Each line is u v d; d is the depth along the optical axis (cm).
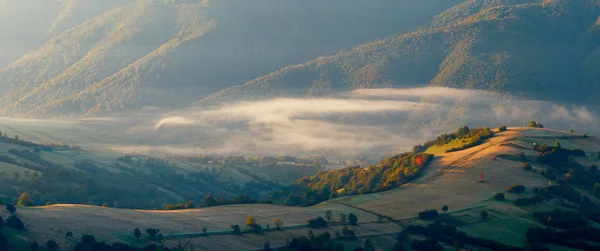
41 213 17800
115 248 16012
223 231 18862
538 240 19888
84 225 17362
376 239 19538
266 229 19550
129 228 17775
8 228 15575
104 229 17325
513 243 19825
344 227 19738
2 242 14588
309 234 18988
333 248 18175
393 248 18925
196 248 17138
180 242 17438
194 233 18350
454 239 19850
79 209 19012
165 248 16650
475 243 19750
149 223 18650
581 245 19688
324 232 19375
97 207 19825
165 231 18150
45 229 16375
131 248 16250
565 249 19388
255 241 18350
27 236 15538
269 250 17688
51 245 15238
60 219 17475
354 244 18888
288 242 18350
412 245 19275
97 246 15862
